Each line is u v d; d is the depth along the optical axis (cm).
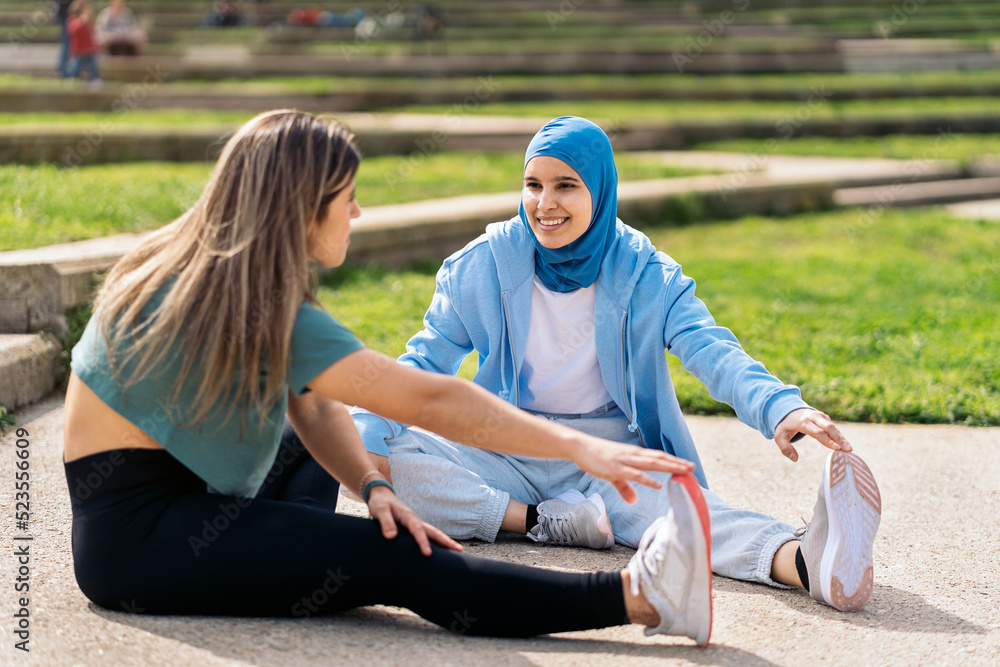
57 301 421
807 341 515
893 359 484
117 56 1755
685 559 195
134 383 195
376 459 269
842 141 1481
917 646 211
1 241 477
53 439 355
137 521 201
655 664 198
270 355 193
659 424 279
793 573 238
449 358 283
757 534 246
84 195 612
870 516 226
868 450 370
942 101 1805
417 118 1295
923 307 608
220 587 201
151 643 198
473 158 1091
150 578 201
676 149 1368
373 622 215
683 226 921
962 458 361
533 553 266
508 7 2538
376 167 988
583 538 267
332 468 224
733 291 645
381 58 1819
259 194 194
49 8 1897
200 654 194
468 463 279
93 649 194
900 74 2016
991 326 561
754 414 240
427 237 707
